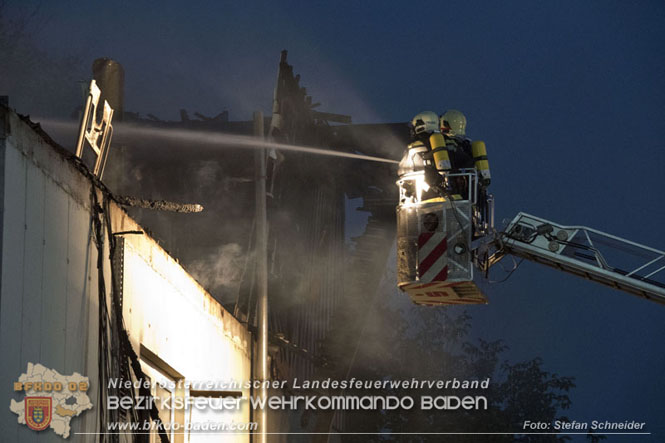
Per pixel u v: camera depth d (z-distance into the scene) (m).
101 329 14.46
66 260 13.08
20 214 11.40
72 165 13.45
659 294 19.41
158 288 18.11
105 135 15.63
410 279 18.23
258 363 25.09
